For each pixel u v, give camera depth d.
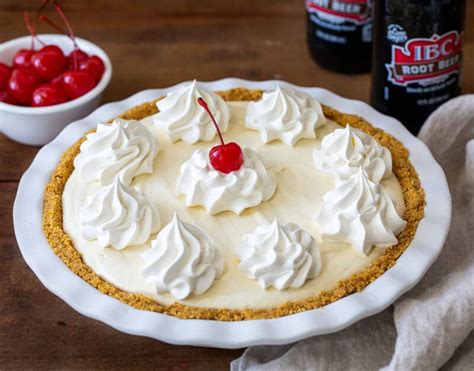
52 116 0.61
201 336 0.46
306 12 0.70
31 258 0.51
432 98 0.62
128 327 0.47
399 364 0.47
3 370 0.50
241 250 0.50
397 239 0.52
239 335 0.47
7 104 0.61
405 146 0.58
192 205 0.53
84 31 0.74
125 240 0.51
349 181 0.52
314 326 0.47
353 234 0.51
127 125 0.56
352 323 0.47
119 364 0.50
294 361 0.49
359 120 0.60
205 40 0.73
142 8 0.76
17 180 0.62
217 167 0.53
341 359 0.49
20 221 0.53
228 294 0.49
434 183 0.55
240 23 0.75
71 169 0.57
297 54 0.72
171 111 0.58
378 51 0.62
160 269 0.49
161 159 0.56
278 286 0.49
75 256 0.51
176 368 0.50
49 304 0.53
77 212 0.53
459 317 0.49
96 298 0.48
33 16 0.75
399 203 0.54
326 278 0.49
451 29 0.60
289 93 0.58
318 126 0.58
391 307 0.52
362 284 0.49
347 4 0.66
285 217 0.53
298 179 0.55
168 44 0.73
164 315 0.48
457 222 0.56
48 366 0.50
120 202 0.51
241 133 0.58
